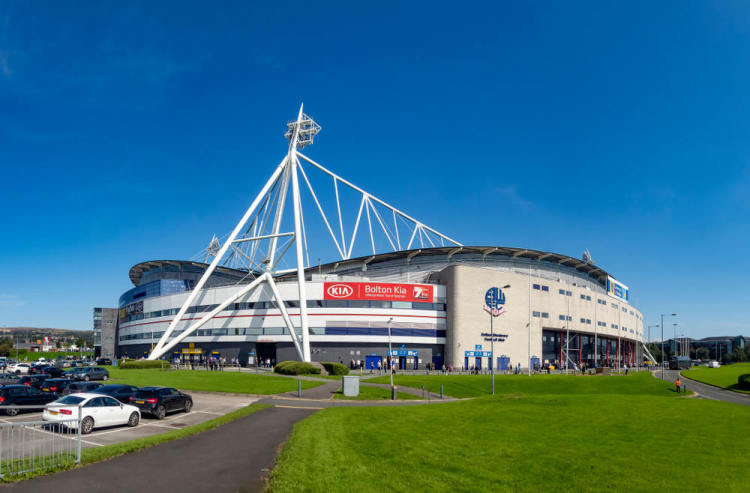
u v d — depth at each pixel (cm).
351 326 8862
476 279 9381
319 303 9006
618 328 13288
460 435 2317
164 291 11725
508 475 1633
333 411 3120
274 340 9119
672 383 7719
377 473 1584
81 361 10844
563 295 10906
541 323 10262
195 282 12675
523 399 4044
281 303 8875
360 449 1936
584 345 11838
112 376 5731
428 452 1917
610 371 9500
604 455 1944
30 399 2906
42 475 1447
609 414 3159
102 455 1689
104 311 15625
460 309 9112
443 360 9212
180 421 2788
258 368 8281
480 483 1535
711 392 7000
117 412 2473
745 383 7331
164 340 8844
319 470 1573
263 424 2625
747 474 1689
